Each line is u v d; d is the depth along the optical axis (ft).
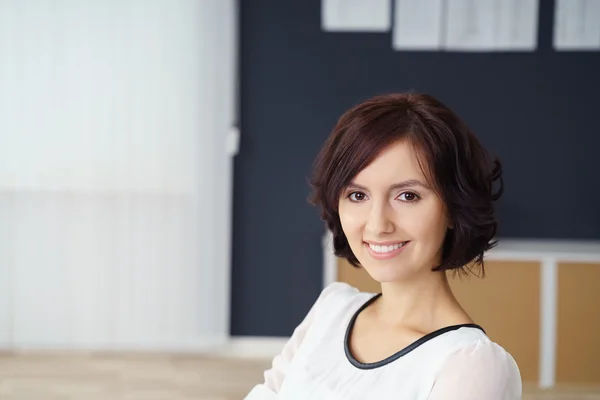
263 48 12.89
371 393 3.06
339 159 3.06
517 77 12.79
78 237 12.87
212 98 12.70
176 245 12.92
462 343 2.90
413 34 12.72
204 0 12.57
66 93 12.58
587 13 12.58
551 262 11.25
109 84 12.59
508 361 2.85
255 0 12.83
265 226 13.14
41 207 12.81
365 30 12.78
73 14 12.49
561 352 11.33
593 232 12.96
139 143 12.69
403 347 3.13
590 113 12.82
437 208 3.00
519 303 11.32
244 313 13.28
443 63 12.80
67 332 13.03
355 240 3.14
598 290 11.25
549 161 12.91
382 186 2.99
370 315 3.47
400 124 2.96
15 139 12.63
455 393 2.76
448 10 12.66
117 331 13.07
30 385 11.37
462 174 2.99
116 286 12.97
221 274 12.99
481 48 12.69
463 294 11.36
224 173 12.82
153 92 12.62
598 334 11.27
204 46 12.62
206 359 12.96
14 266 12.91
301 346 3.68
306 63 12.90
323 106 12.96
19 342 13.03
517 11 12.58
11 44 12.50
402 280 3.23
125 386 11.43
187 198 12.85
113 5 12.49
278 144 13.03
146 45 12.57
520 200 12.98
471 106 12.85
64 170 12.69
